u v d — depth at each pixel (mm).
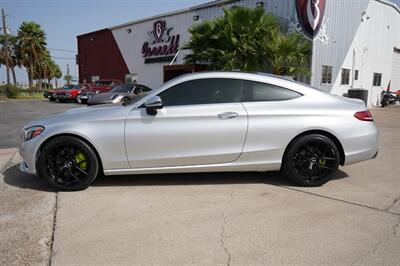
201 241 3160
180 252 2971
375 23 19625
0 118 13070
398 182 4918
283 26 15414
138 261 2834
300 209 3898
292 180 4680
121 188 4605
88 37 31219
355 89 16984
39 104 22047
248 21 13836
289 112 4559
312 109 4605
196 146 4492
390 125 11516
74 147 4445
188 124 4445
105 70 29531
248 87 4629
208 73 4660
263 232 3338
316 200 4184
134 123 4430
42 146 4445
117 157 4465
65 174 4461
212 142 4492
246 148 4539
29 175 5223
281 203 4078
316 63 15227
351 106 4754
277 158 4613
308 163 4633
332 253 2961
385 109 18766
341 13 16391
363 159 4734
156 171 4543
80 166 4484
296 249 3025
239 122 4492
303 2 14375
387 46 21453
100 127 4414
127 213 3785
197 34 14914
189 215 3730
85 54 32000
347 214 3764
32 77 44625
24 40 42875
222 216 3707
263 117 4523
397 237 3242
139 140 4430
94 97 14180
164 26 22391
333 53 16250
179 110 4465
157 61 23312
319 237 3240
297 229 3404
